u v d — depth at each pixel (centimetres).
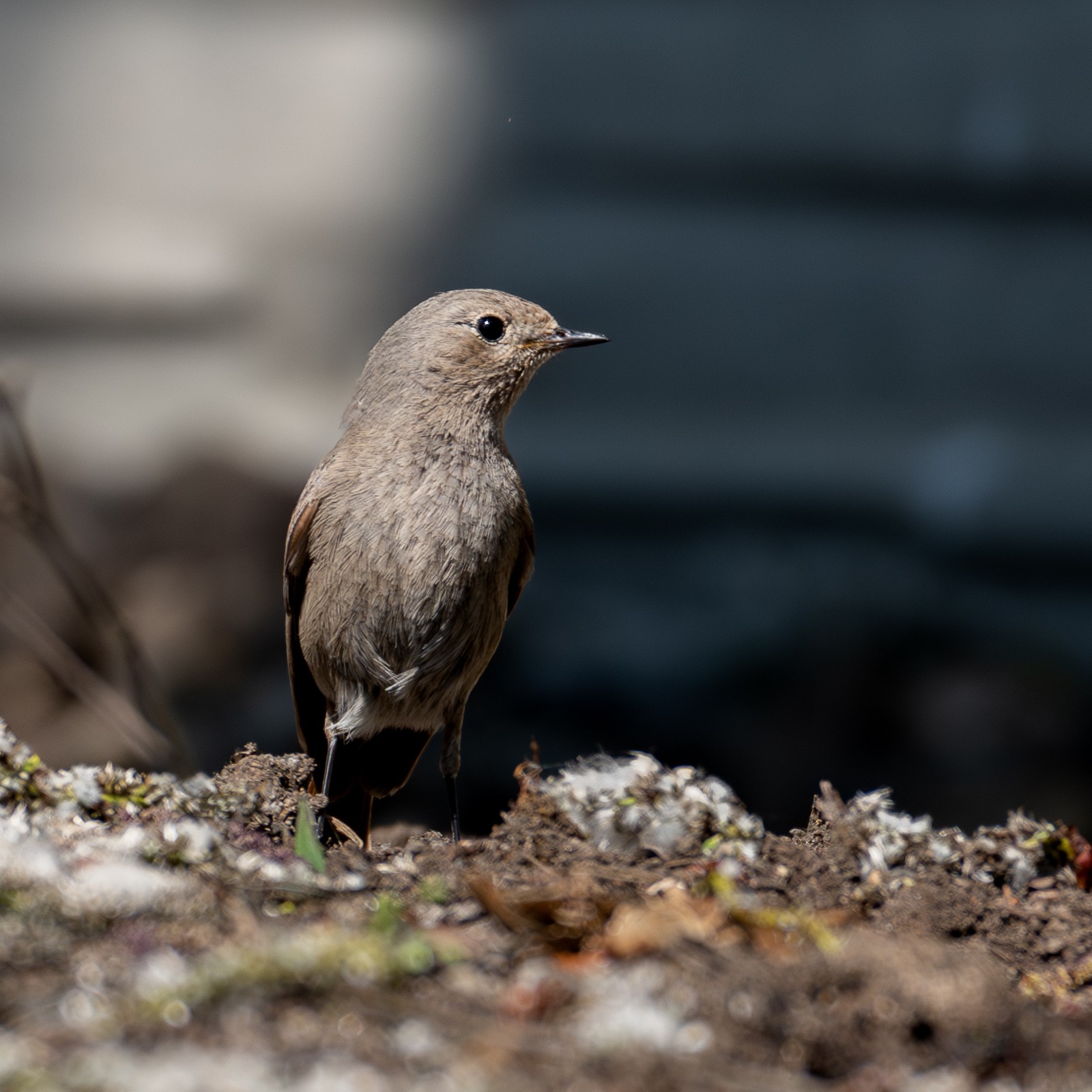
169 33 2084
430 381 663
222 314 2064
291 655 716
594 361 1828
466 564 651
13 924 377
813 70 1802
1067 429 1720
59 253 2058
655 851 473
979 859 489
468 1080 332
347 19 2033
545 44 1889
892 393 1786
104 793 486
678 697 1314
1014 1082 349
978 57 1756
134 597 1473
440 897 438
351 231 2041
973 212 1784
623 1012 356
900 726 1266
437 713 684
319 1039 345
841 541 1680
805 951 388
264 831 507
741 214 1834
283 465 1767
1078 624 1514
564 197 1895
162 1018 346
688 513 1717
